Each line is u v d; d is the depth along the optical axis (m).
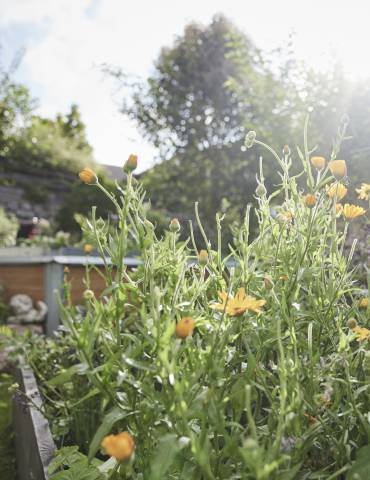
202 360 0.88
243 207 5.92
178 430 0.80
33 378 2.05
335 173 1.09
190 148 7.70
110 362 0.90
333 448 0.87
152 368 0.85
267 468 0.63
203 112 7.95
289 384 0.82
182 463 0.82
